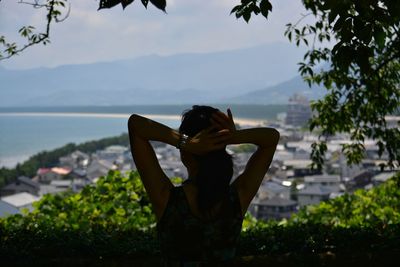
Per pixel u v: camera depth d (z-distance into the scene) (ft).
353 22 12.44
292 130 647.15
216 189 8.15
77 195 30.58
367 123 30.53
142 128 8.44
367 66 12.89
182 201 8.23
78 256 19.42
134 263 18.72
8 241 19.98
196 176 8.31
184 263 8.16
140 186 31.07
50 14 22.88
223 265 8.25
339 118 30.14
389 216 32.55
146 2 11.75
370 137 30.42
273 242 19.69
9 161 607.78
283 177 360.28
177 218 8.19
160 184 8.36
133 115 8.54
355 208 36.24
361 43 12.86
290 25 29.40
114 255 19.27
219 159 8.38
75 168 446.60
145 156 8.43
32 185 321.93
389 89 29.66
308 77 30.58
